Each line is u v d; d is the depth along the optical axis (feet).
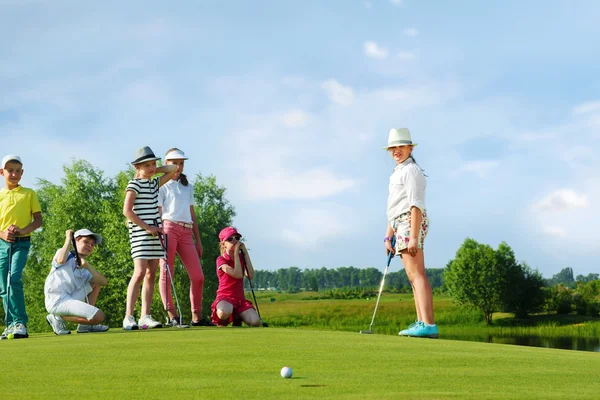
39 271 119.24
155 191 24.71
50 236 115.03
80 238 23.67
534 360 12.57
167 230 25.38
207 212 116.57
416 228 19.40
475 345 15.98
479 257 224.12
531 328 203.31
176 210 25.63
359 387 8.82
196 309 25.88
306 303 259.39
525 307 225.15
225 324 25.71
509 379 9.84
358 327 194.59
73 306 22.54
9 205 22.31
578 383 9.52
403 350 13.78
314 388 8.71
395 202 20.12
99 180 120.67
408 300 267.18
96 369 10.71
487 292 218.18
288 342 15.24
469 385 9.15
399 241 19.95
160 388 8.72
